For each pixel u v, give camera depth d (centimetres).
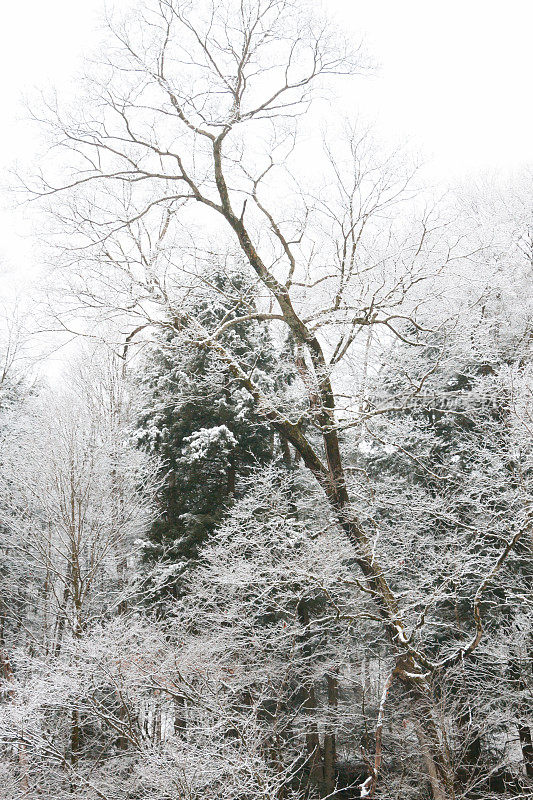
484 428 1134
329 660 1199
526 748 1185
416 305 1102
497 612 1222
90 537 1170
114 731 1021
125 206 1105
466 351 1091
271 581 967
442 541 1020
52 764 923
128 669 872
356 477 1200
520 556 1102
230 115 1009
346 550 976
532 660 1055
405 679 948
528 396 905
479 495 1002
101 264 1028
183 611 1119
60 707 964
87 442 1202
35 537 1193
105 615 1161
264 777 795
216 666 932
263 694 1018
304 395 1101
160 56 972
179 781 755
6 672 1099
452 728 1035
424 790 1089
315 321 1098
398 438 1162
